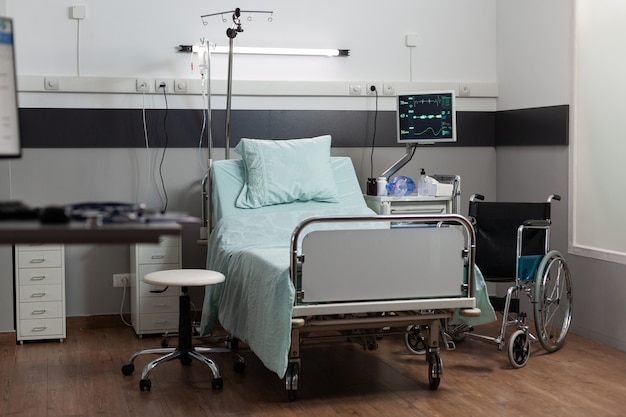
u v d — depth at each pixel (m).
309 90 5.41
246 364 4.27
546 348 4.45
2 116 2.01
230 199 4.79
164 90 5.16
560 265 4.54
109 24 5.08
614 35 4.55
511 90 5.62
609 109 4.61
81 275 5.12
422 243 3.58
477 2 5.76
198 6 5.22
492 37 5.80
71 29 5.02
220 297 4.35
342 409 3.48
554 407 3.49
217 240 4.57
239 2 5.29
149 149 5.20
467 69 5.76
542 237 4.54
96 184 5.12
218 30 5.27
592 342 4.73
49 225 1.84
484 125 5.82
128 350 4.57
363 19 5.54
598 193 4.72
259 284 3.66
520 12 5.48
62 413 3.43
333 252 3.46
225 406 3.53
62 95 5.03
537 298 4.30
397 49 5.61
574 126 4.90
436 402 3.57
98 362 4.30
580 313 4.88
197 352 4.07
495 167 5.88
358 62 5.54
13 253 4.75
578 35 4.86
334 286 3.47
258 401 3.60
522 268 4.37
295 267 3.39
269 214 4.68
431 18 5.67
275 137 5.42
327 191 4.90
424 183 5.14
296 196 4.84
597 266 4.71
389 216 3.50
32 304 4.72
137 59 5.14
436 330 3.75
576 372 4.07
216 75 5.30
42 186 5.03
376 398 3.64
